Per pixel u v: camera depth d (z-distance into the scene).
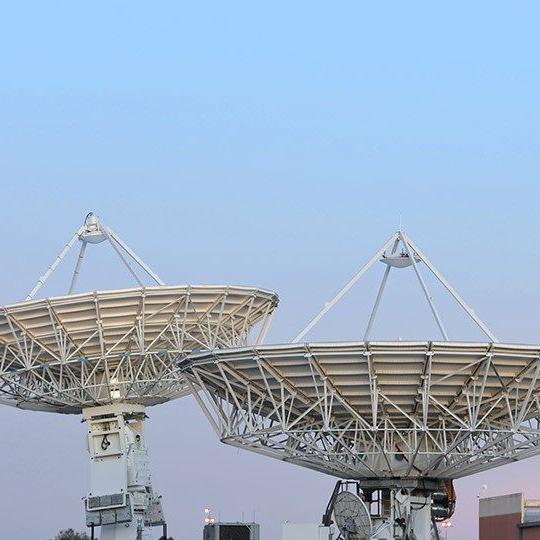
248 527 129.38
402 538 121.62
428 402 116.44
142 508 142.75
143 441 144.50
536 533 150.88
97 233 143.38
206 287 139.12
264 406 121.50
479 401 115.06
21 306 134.88
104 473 142.25
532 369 114.31
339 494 122.25
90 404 143.00
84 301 135.75
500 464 121.00
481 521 165.62
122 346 140.62
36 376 140.12
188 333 141.62
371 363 113.31
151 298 137.62
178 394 145.62
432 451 120.38
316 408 118.25
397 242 123.62
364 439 120.38
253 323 145.75
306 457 121.19
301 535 125.56
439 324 117.19
